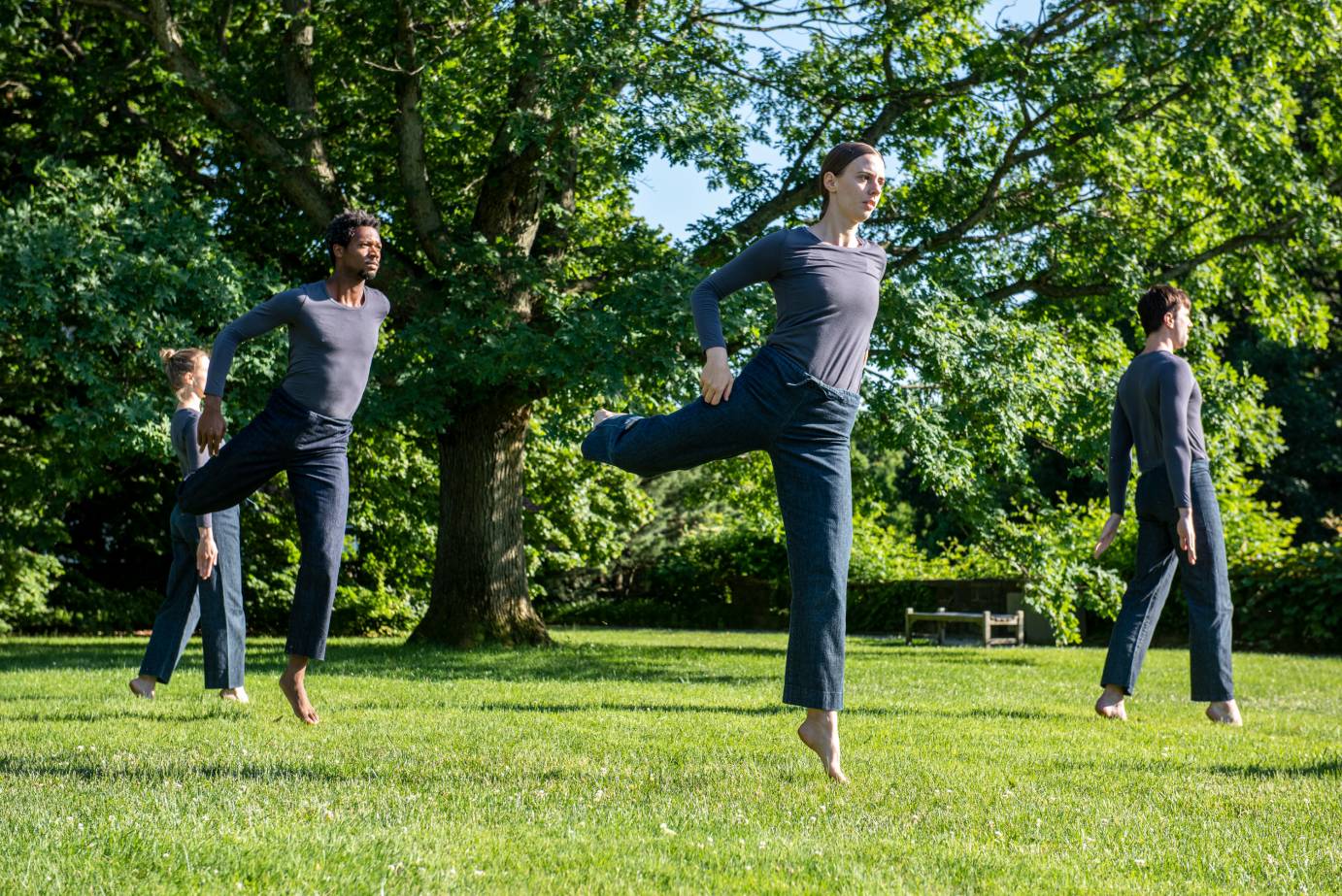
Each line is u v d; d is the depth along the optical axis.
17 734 4.72
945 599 21.89
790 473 3.79
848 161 3.86
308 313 4.65
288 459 4.73
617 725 5.30
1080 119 12.30
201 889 2.34
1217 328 14.38
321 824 2.90
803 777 3.82
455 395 12.55
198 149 14.30
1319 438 28.84
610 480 24.42
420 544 20.81
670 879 2.49
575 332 11.05
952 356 11.57
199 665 9.13
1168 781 3.89
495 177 12.61
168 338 10.92
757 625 26.28
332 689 7.20
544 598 28.83
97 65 13.09
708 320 3.79
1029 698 7.38
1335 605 16.09
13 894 2.27
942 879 2.54
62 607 18.58
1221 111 12.77
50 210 11.26
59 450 15.64
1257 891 2.48
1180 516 5.80
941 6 12.51
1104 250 13.48
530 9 11.50
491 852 2.68
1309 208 13.46
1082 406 12.58
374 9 11.62
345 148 13.03
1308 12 12.70
